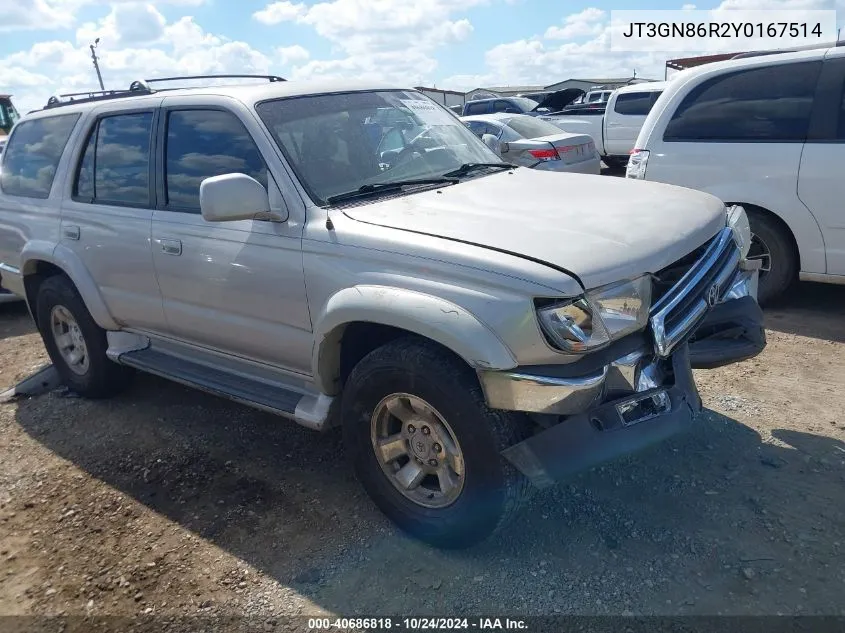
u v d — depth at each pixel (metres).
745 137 5.44
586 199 3.29
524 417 2.74
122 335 4.57
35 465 4.12
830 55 5.11
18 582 3.10
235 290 3.47
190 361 4.20
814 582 2.64
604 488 3.32
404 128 3.90
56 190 4.62
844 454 3.44
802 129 5.19
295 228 3.17
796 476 3.29
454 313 2.60
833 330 5.07
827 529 2.92
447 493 2.92
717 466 3.42
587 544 2.96
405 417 3.00
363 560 3.02
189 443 4.20
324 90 3.81
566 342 2.49
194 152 3.72
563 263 2.54
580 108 16.66
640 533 3.00
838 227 5.12
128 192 4.12
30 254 4.73
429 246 2.74
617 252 2.66
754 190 5.39
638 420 2.70
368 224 3.01
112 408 4.82
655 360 2.80
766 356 4.68
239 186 3.06
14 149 5.18
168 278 3.83
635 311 2.64
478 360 2.54
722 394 4.16
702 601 2.60
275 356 3.49
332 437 4.12
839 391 4.11
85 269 4.41
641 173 5.96
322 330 3.04
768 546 2.85
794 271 5.46
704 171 5.62
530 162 9.39
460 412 2.70
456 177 3.74
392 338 3.17
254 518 3.39
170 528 3.38
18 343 6.62
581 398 2.56
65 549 3.30
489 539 2.99
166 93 4.03
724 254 3.25
